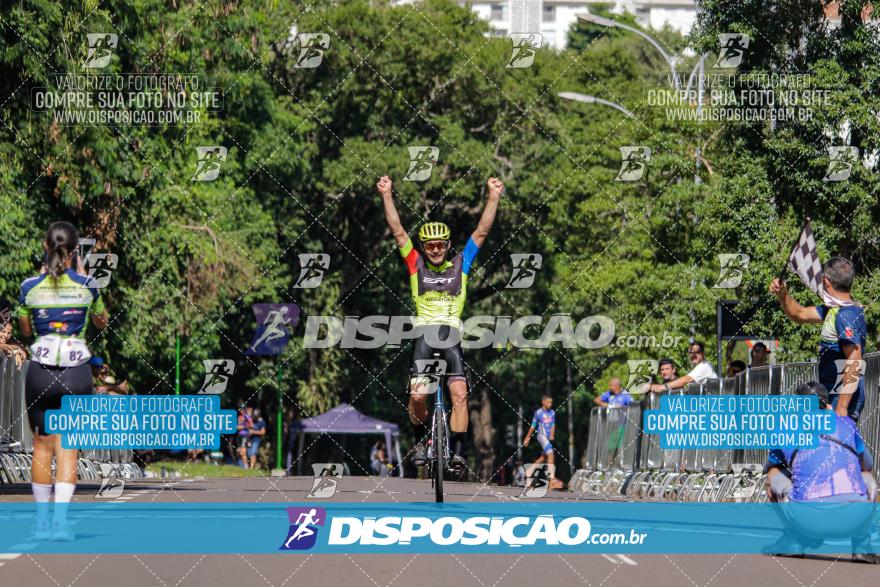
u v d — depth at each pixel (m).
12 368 39.66
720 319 51.44
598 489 50.59
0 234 50.97
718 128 67.62
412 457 29.45
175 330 70.00
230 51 72.31
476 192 100.38
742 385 35.19
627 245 85.31
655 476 42.50
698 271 70.00
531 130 102.88
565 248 99.50
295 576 17.81
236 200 83.56
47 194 53.41
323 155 98.75
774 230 53.41
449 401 29.20
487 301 105.75
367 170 96.81
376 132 100.12
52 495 33.81
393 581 17.50
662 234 73.69
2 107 49.09
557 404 128.75
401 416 112.69
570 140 102.88
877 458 24.75
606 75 112.19
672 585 17.53
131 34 58.38
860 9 52.69
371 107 99.62
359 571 18.47
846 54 53.28
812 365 29.94
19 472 42.22
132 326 67.69
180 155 69.56
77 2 50.47
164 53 65.62
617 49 114.19
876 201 52.88
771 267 52.81
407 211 99.19
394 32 99.38
